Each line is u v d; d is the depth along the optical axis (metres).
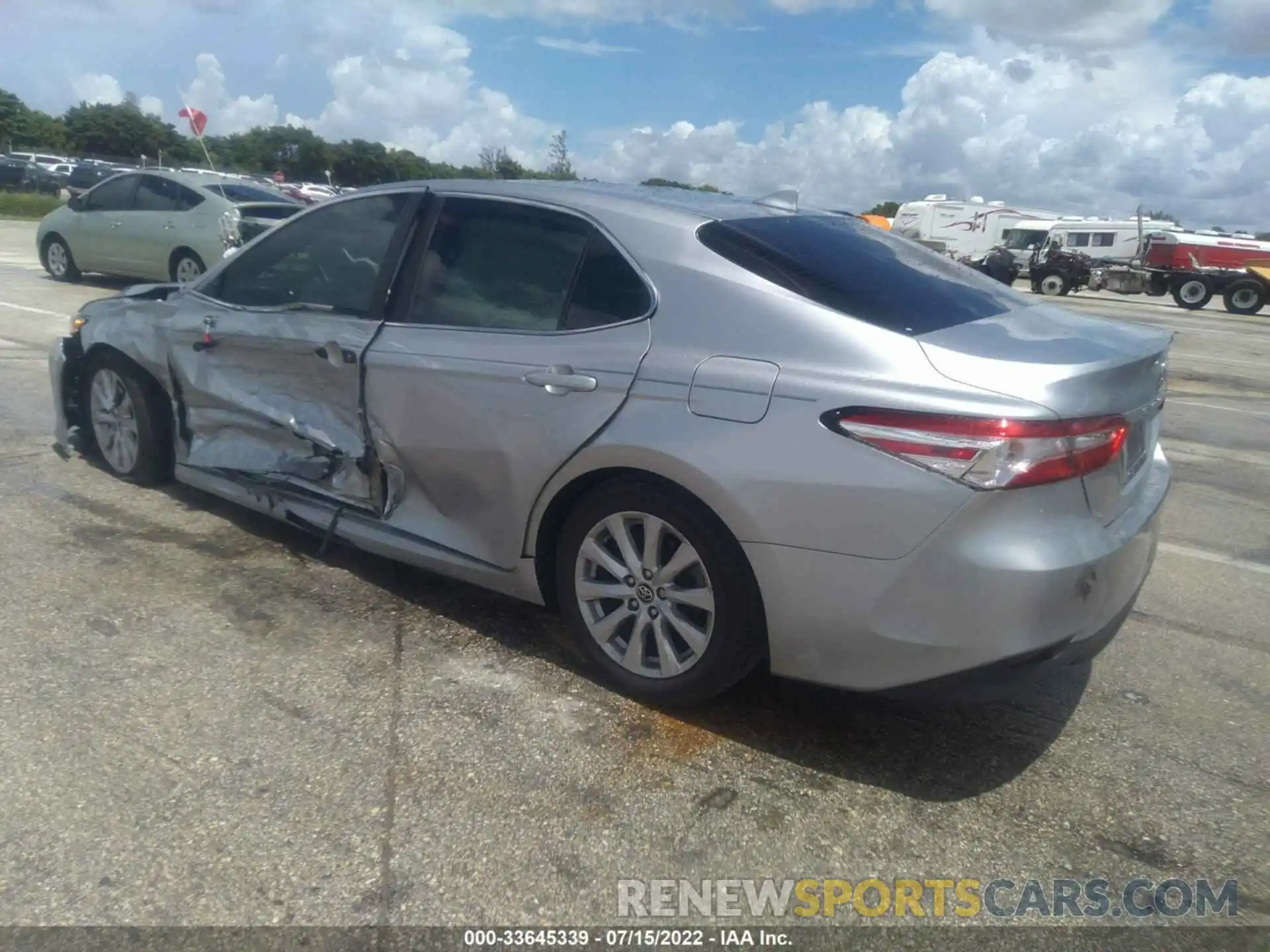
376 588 4.41
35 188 39.81
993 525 2.88
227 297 4.73
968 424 2.86
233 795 2.96
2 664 3.61
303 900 2.58
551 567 3.79
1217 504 6.63
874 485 2.94
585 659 3.87
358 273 4.25
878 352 3.06
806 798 3.12
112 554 4.59
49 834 2.76
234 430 4.67
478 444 3.71
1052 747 3.49
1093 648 3.18
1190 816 3.14
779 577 3.11
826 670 3.15
